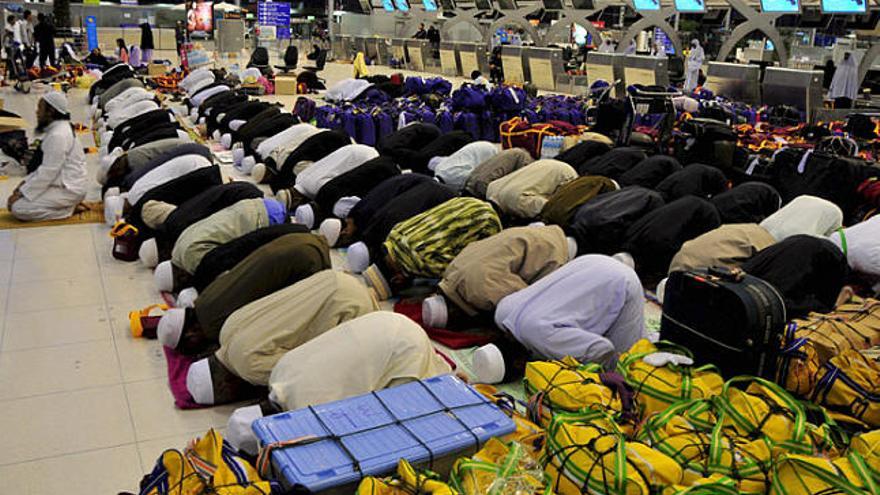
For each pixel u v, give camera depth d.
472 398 2.97
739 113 11.77
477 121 11.42
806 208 5.53
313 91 17.92
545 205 5.93
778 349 3.29
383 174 6.44
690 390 2.93
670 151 8.53
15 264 5.52
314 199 6.78
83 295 4.99
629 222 5.37
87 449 3.27
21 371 3.93
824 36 22.08
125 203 6.30
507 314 3.89
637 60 17.47
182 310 4.05
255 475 2.53
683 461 2.56
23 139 8.45
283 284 3.99
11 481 3.03
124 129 8.81
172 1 33.56
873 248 5.07
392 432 2.69
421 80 13.20
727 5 21.62
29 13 20.17
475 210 4.85
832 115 11.87
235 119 10.58
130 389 3.79
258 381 3.45
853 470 2.38
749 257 4.83
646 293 5.35
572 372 3.10
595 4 22.44
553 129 9.52
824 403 3.29
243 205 5.02
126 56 22.22
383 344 3.19
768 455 2.56
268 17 26.38
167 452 2.37
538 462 2.62
